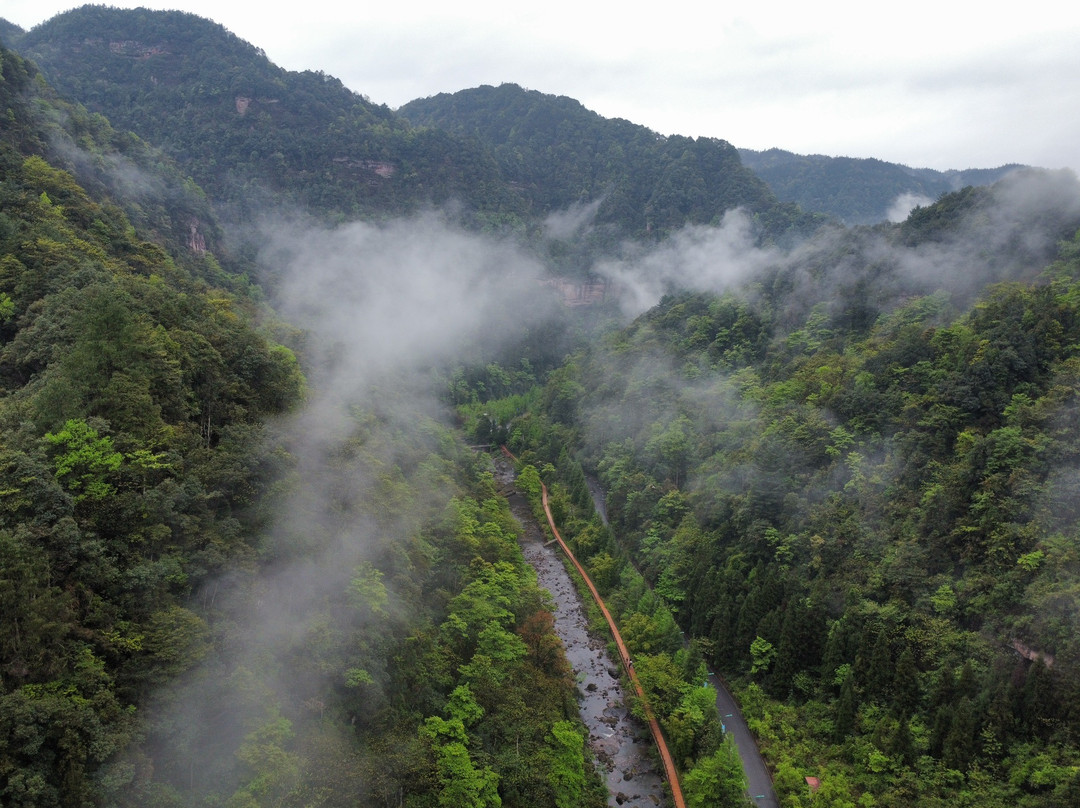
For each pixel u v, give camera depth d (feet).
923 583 288.10
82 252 350.64
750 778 261.65
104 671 174.70
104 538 199.62
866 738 257.75
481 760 242.58
